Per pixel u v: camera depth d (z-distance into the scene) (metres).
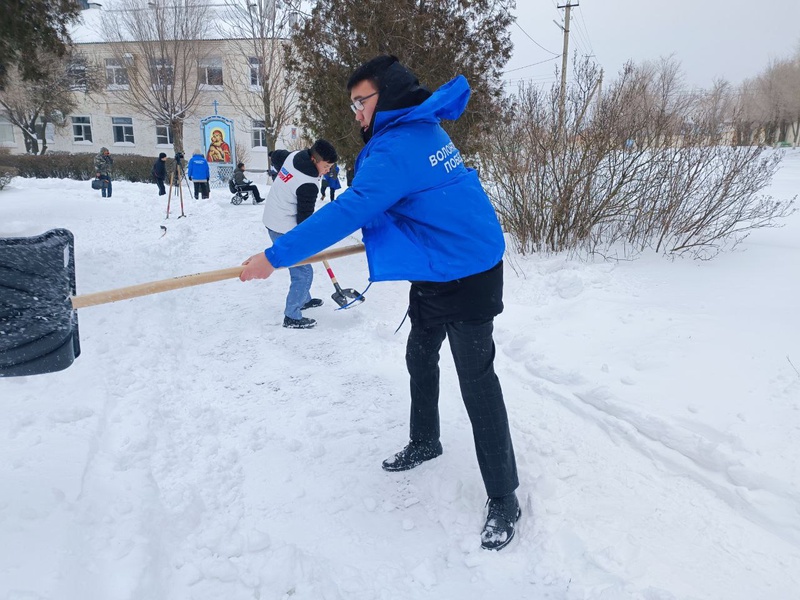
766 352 3.52
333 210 2.09
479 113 8.08
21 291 1.99
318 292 6.22
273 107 25.19
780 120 42.19
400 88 2.17
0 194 18.08
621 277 5.31
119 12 29.38
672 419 3.06
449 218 2.21
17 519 2.14
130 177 26.22
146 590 1.97
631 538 2.34
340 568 2.26
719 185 6.03
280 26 23.42
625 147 6.11
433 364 2.73
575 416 3.37
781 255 5.62
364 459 3.02
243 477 2.86
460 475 2.81
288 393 3.81
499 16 8.30
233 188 16.59
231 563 2.23
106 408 3.26
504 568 2.26
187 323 5.30
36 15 7.53
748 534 2.37
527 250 6.46
